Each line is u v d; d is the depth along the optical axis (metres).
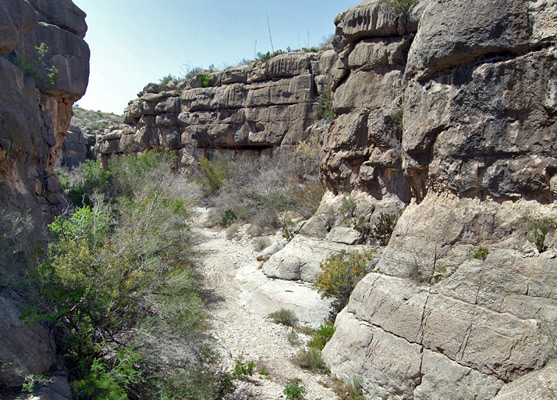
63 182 18.23
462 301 6.10
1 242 5.88
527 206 5.89
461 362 5.74
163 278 7.11
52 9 12.00
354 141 11.51
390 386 6.46
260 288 11.48
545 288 5.30
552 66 5.58
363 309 7.59
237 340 8.74
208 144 25.94
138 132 30.53
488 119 6.25
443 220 6.82
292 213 17.09
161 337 6.09
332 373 7.54
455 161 6.69
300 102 21.11
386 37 10.89
